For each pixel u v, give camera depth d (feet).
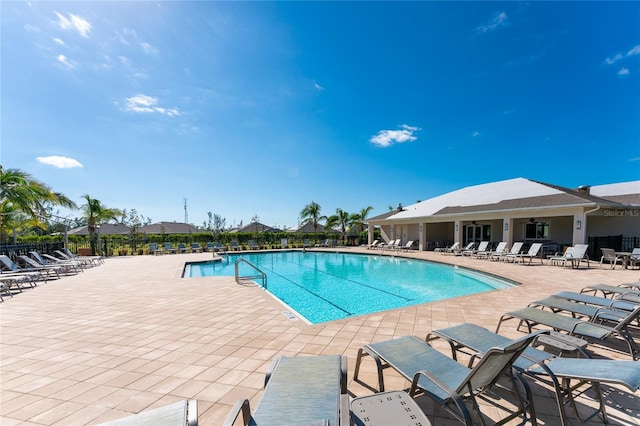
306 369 7.77
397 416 5.69
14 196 42.80
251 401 8.92
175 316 17.94
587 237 46.68
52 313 18.92
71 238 81.15
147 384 10.00
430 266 51.06
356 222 106.83
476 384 6.85
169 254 73.61
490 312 18.20
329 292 32.60
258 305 20.57
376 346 9.33
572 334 11.07
